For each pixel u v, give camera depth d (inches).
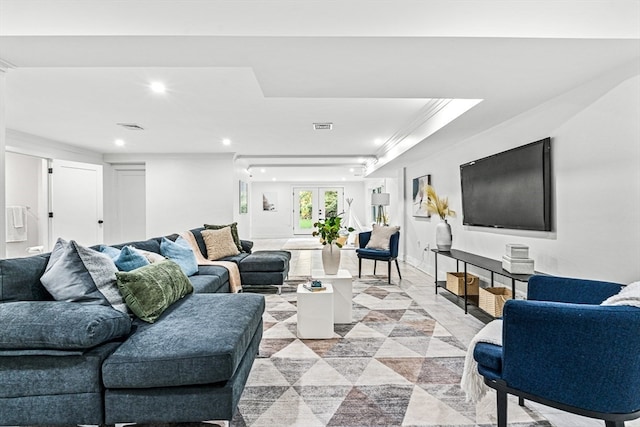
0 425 62.4
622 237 87.3
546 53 79.6
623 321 51.9
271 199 552.4
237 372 70.3
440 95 108.0
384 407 77.7
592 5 73.2
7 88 130.5
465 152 177.0
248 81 124.1
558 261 111.8
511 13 73.0
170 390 62.9
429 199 205.6
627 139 85.4
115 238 288.7
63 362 62.4
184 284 103.4
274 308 155.6
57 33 70.8
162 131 201.2
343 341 116.5
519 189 129.1
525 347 57.9
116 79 122.0
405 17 72.7
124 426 69.8
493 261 143.5
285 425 71.3
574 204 104.0
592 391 54.0
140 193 295.1
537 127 120.3
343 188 556.4
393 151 234.1
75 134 207.9
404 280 215.5
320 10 72.3
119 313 70.9
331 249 140.1
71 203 225.3
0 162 82.4
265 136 214.7
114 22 71.2
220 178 275.6
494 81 96.7
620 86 87.4
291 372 94.5
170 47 76.1
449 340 116.9
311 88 102.3
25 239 221.8
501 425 61.9
